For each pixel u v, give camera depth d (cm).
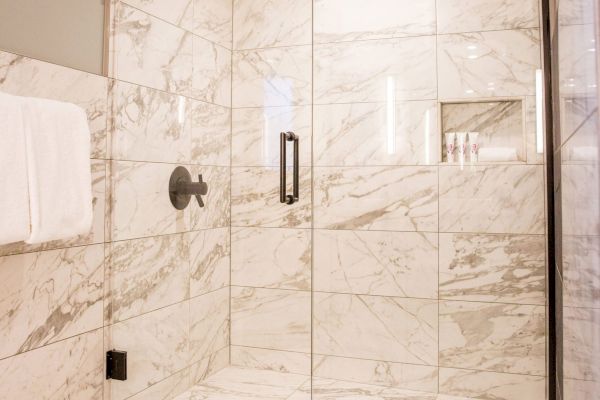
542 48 181
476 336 189
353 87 208
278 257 220
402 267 199
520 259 183
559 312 142
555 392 166
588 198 63
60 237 138
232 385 213
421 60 198
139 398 188
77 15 164
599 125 51
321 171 212
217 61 223
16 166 126
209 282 218
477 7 190
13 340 142
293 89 218
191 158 210
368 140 205
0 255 138
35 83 148
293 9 219
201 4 215
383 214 202
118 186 180
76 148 144
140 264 189
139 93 188
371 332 203
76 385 165
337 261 209
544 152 181
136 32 186
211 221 220
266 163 222
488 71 188
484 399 187
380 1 204
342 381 207
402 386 198
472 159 190
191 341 210
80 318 166
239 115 228
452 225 192
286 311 217
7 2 140
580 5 63
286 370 216
